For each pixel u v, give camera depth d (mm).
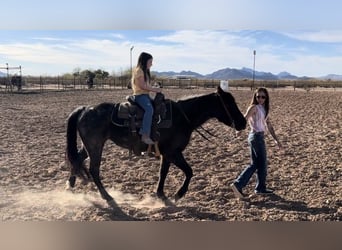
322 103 27125
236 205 6258
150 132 6105
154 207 6195
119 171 8242
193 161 9141
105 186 7262
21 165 8656
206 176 7910
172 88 49938
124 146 6457
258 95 6695
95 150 6348
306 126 15445
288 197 6672
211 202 6391
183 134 6379
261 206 6254
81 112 6512
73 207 6133
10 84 39250
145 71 6195
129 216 5738
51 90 40062
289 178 7758
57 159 9266
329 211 6012
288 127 15164
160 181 6500
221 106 6582
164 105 6250
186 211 5930
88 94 34656
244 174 6629
